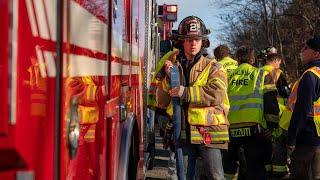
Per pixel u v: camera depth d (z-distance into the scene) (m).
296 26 19.84
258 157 6.39
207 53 4.84
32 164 1.64
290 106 5.02
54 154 1.83
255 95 6.27
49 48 1.79
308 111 4.76
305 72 4.81
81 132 2.23
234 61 7.07
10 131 1.52
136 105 4.71
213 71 4.67
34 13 1.67
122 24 3.67
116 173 3.30
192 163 4.83
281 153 8.05
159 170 8.59
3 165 1.53
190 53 4.71
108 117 2.93
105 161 2.86
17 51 1.55
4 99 1.51
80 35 2.22
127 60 4.00
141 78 5.45
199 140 4.64
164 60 5.30
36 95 1.68
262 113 6.27
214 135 4.66
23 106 1.59
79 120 2.18
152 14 8.84
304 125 4.88
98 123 2.62
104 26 2.83
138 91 4.97
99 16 2.67
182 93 4.61
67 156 1.99
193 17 4.78
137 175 4.61
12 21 1.52
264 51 8.44
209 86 4.62
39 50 1.71
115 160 3.24
